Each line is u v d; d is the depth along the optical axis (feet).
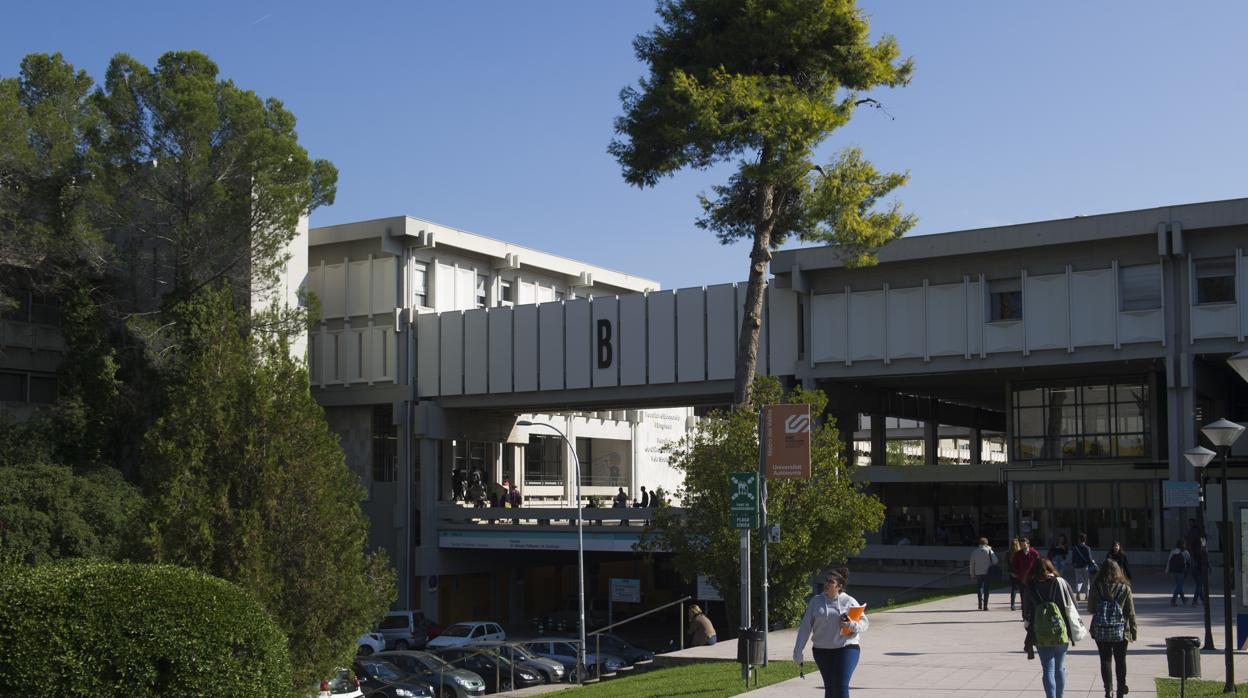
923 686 51.62
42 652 36.22
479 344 168.86
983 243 131.44
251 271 135.23
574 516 156.46
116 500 111.14
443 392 170.50
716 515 84.12
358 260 176.04
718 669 64.49
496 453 197.16
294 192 134.21
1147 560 127.75
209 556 57.16
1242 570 61.62
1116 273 125.80
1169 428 122.21
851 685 52.29
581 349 160.56
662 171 102.53
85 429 122.72
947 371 134.41
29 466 111.96
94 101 131.13
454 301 183.73
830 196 97.55
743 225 108.68
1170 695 46.78
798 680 55.77
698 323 151.64
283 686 41.04
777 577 83.97
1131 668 55.67
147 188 130.11
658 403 175.32
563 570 201.36
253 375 61.52
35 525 103.86
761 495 65.31
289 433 60.95
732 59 99.19
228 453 59.52
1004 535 176.35
